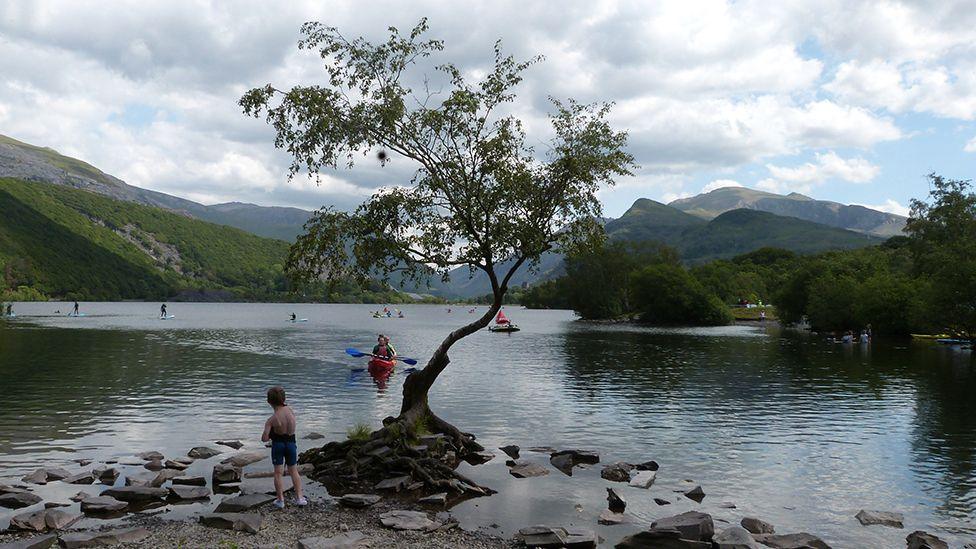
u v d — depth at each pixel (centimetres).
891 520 1223
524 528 1091
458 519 1195
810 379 3431
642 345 5956
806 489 1444
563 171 1652
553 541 1041
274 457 1227
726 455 1753
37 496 1245
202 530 1077
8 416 2155
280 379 3188
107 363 3822
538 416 2297
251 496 1265
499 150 1599
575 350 5334
